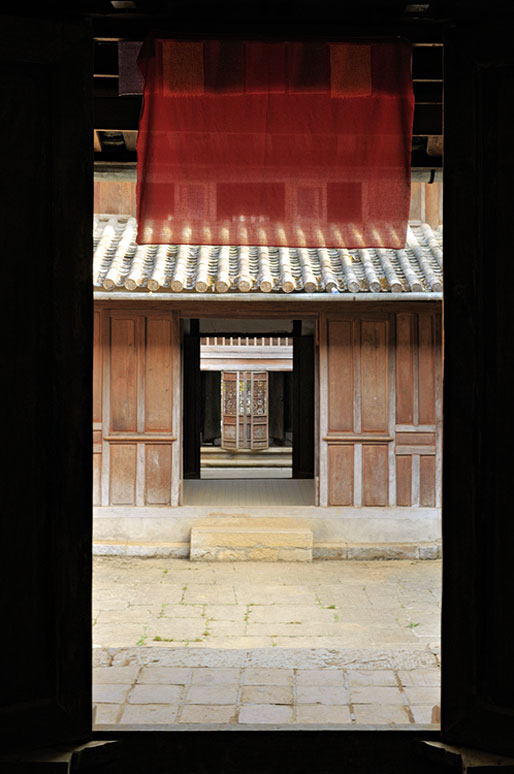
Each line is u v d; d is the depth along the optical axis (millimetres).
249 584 9711
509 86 3145
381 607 8812
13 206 3072
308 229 4094
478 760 3070
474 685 3178
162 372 11078
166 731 3250
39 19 3088
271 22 3381
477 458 3182
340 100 4055
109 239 11656
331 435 11094
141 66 3625
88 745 3139
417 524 11086
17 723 3072
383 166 4090
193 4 3303
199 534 10773
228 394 21281
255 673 4879
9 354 3068
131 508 11070
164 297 10445
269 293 10398
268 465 19500
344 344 11117
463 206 3188
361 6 3342
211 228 4102
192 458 13977
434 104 5473
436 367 11125
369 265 10969
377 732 3273
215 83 3744
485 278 3180
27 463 3098
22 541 3098
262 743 3260
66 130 3125
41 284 3111
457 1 3156
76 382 3141
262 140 4086
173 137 4039
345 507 11109
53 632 3131
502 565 3152
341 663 5070
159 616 8438
